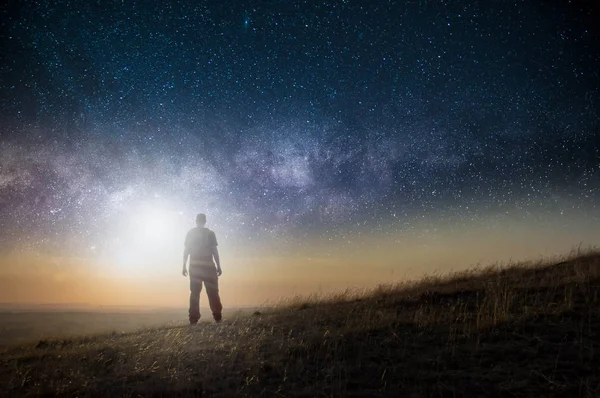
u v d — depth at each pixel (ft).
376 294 33.94
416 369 16.35
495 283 30.48
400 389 14.88
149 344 23.31
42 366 20.15
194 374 17.24
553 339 18.34
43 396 16.20
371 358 17.74
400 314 24.52
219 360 18.71
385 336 20.42
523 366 16.08
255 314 32.27
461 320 22.22
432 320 22.12
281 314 29.66
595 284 26.37
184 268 33.47
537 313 21.61
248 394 15.05
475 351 17.66
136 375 17.72
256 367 17.43
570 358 16.42
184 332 26.35
